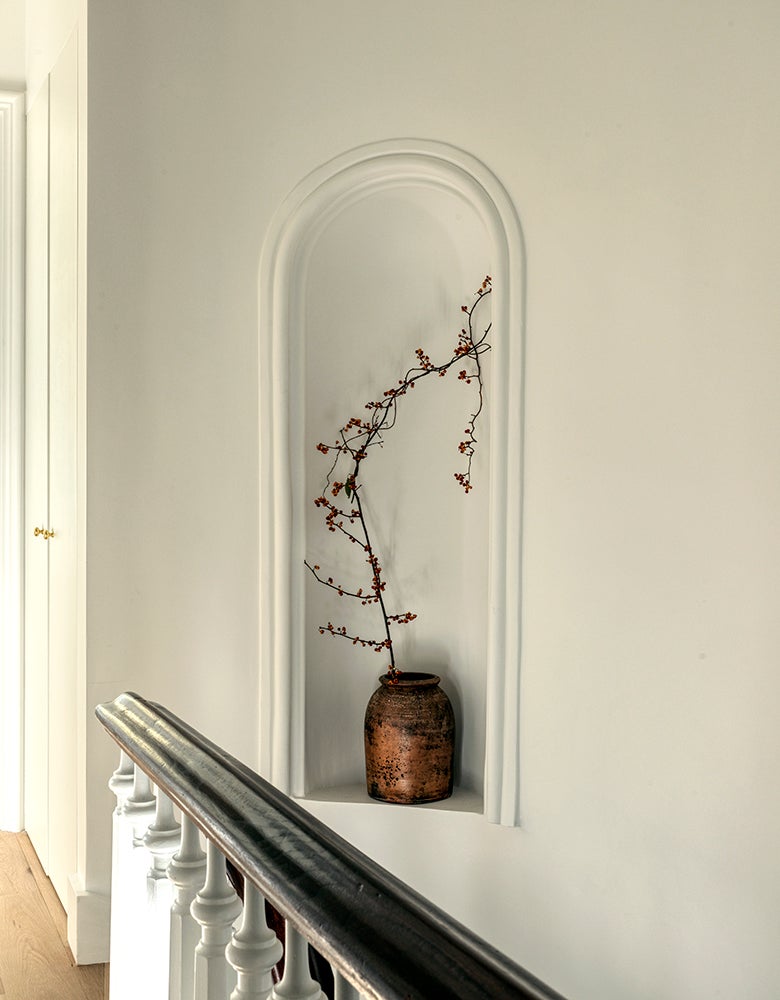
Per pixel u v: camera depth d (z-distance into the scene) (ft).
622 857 8.14
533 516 8.86
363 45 9.50
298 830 3.05
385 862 9.89
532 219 8.77
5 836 13.62
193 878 3.97
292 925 2.92
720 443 7.39
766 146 7.07
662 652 7.82
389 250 10.38
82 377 9.96
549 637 8.75
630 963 8.07
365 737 10.17
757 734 7.14
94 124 9.73
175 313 9.89
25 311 13.61
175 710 9.95
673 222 7.72
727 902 7.34
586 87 8.36
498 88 8.93
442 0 9.20
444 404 10.62
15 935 10.50
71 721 10.77
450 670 10.70
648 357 7.90
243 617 9.92
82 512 9.96
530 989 2.00
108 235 9.77
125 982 4.73
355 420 10.42
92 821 9.84
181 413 9.92
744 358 7.22
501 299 8.95
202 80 9.86
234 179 9.84
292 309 9.84
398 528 10.69
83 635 9.94
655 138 7.86
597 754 8.34
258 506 9.87
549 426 8.70
